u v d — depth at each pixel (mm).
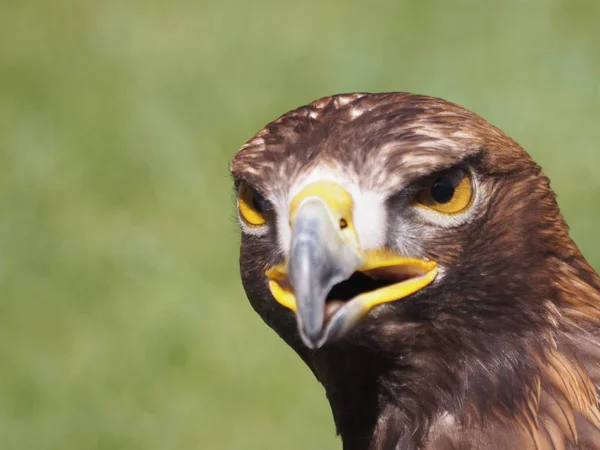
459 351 6000
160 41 20719
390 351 6023
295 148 5926
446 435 6062
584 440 5891
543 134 16406
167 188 16766
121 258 15445
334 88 18625
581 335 6043
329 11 20812
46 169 17312
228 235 15516
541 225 6039
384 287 5871
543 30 19094
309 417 13094
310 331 5438
